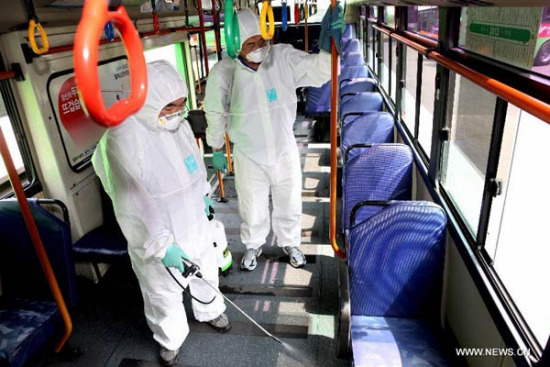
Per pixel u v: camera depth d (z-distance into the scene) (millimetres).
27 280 2416
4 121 2504
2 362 1948
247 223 3150
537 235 1876
